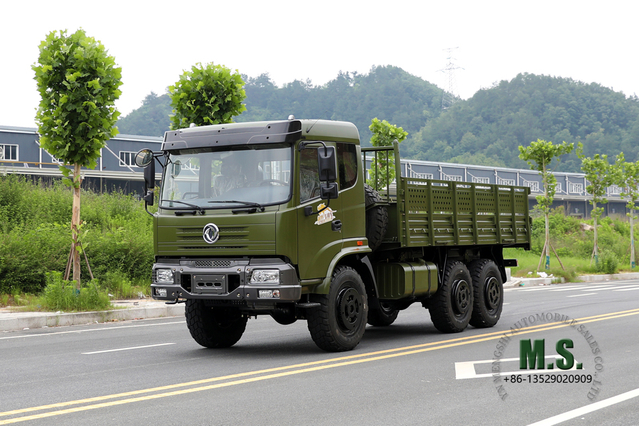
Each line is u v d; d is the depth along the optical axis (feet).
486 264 42.75
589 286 81.05
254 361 29.91
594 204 109.70
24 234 60.90
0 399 22.59
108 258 60.08
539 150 95.50
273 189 30.12
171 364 29.35
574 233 152.87
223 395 22.97
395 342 35.88
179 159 32.14
